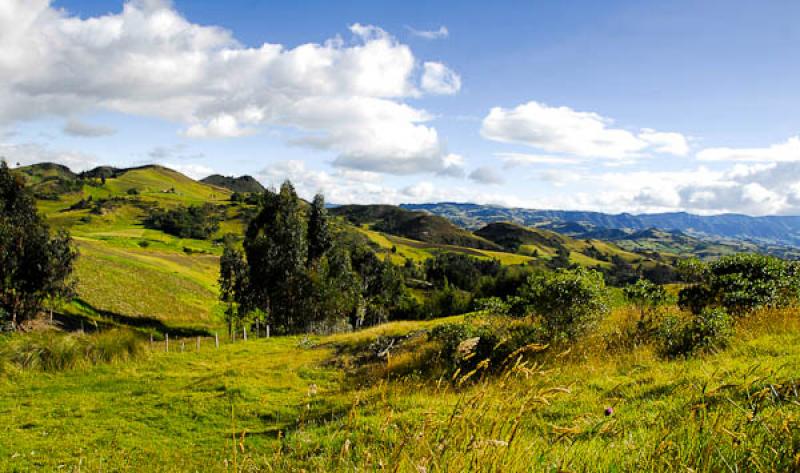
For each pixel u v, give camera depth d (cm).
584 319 1584
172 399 1836
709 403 402
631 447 405
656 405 752
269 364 2508
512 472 303
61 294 3841
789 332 1302
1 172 3691
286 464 561
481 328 1855
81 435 1441
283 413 1546
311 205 6644
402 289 9300
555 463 332
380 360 2284
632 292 1927
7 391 2028
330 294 5544
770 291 1606
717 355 1157
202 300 6806
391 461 347
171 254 10288
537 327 1705
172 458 1177
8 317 3456
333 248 6912
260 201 5834
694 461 321
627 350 1427
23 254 3628
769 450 314
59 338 2583
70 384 2169
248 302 5353
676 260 1834
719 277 1691
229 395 1828
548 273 1753
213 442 1322
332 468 511
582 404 851
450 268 15300
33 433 1466
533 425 618
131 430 1482
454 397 978
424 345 2150
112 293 5469
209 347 3384
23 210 3766
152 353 2866
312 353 2719
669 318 1487
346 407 1319
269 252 5384
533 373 328
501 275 8031
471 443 301
